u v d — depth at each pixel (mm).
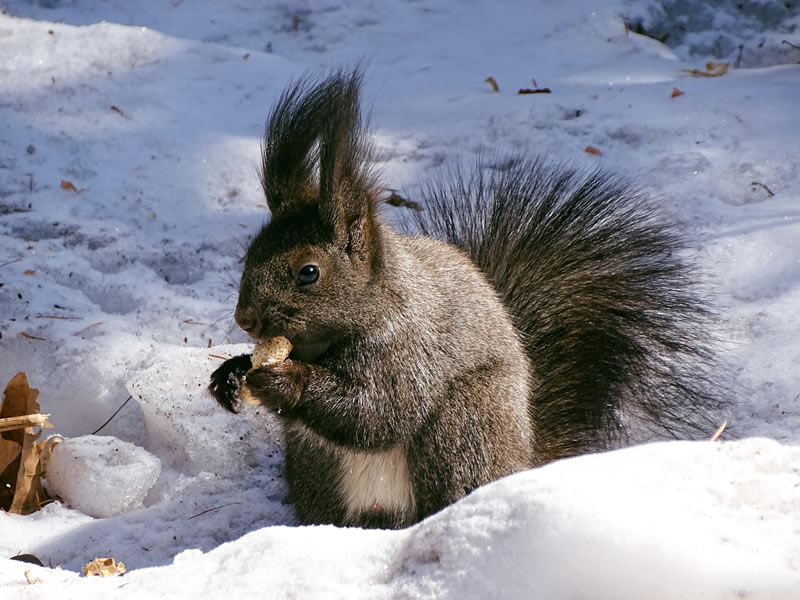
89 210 13453
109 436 9945
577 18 18391
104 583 5223
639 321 10062
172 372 10219
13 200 13453
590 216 10625
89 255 12523
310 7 19078
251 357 8164
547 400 9383
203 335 11297
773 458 5062
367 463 8344
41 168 14164
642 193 13023
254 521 9086
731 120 14453
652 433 9781
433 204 11703
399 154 14438
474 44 18000
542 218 10438
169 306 11648
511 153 14273
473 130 14914
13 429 9258
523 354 9094
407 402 8000
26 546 8477
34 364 10703
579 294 9984
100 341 10844
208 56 17094
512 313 9609
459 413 8125
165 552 8602
